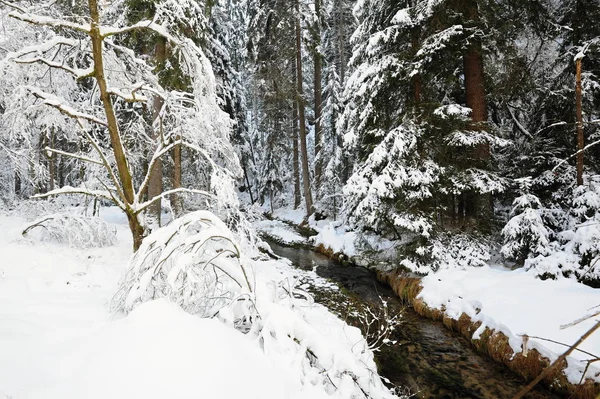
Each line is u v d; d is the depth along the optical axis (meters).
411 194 7.77
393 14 9.48
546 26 8.64
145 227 5.66
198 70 6.06
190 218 4.16
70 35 6.40
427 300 7.20
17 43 6.34
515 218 7.05
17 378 2.19
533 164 9.08
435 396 4.49
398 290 8.34
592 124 8.37
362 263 11.17
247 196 29.11
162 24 6.32
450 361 5.31
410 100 9.34
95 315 3.65
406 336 6.11
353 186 8.62
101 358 2.42
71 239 6.14
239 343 3.06
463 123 7.93
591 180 7.16
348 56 19.59
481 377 4.88
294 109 20.91
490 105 10.20
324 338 3.60
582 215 6.75
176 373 2.35
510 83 8.58
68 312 3.61
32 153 8.36
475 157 8.30
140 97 5.42
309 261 12.19
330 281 8.97
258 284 4.16
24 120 5.74
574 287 5.59
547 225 7.73
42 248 5.62
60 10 6.40
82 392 2.11
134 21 8.27
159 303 3.16
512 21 8.34
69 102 6.80
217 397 2.26
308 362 3.38
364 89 8.77
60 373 2.30
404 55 8.38
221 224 4.17
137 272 3.86
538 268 6.34
